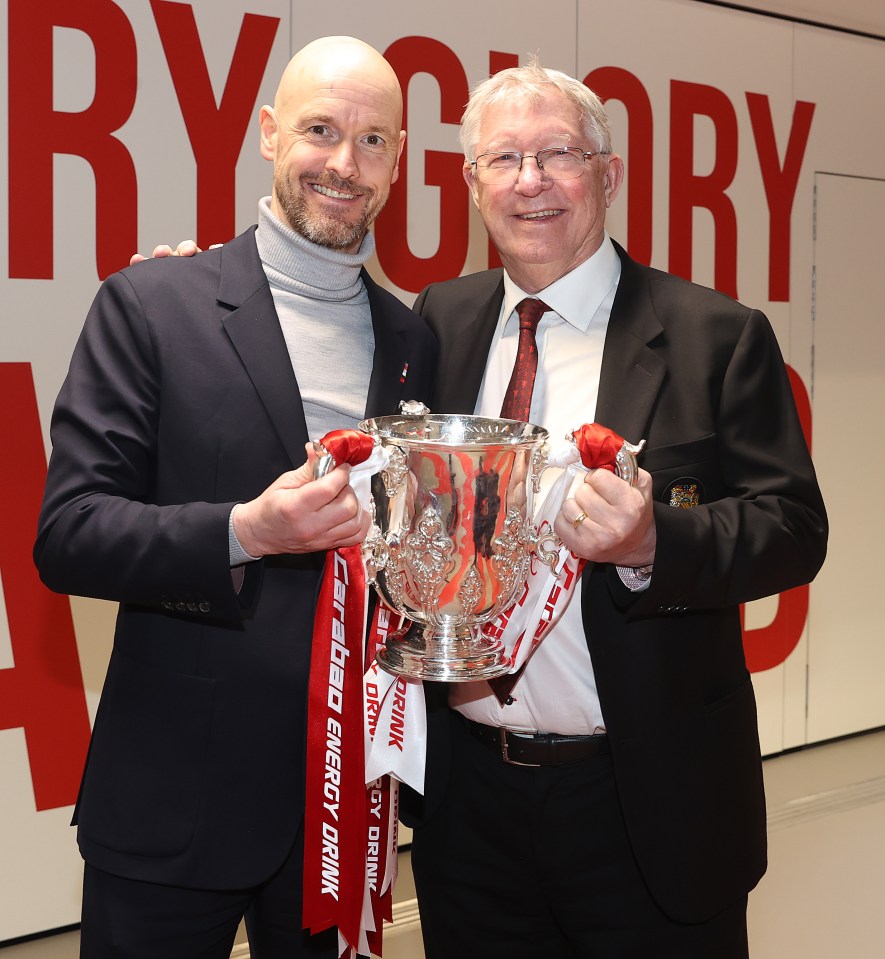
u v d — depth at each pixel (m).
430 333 1.75
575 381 1.66
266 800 1.45
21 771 2.73
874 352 4.09
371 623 1.58
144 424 1.47
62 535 1.40
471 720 1.69
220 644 1.45
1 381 2.62
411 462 1.30
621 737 1.52
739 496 1.56
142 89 2.72
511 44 3.24
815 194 3.89
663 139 3.54
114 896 1.47
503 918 1.73
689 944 1.62
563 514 1.29
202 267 1.56
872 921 2.85
